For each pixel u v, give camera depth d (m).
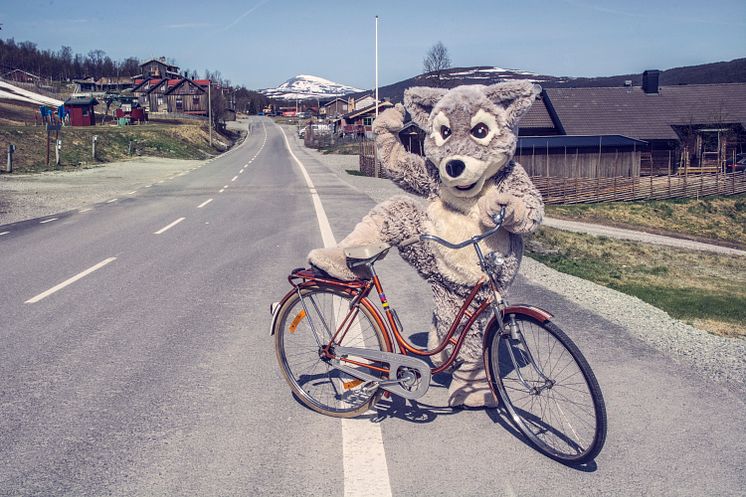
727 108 50.97
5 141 33.19
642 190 35.31
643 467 3.06
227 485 2.89
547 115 51.00
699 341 5.15
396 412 3.74
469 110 3.35
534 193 3.45
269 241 10.45
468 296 3.55
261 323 5.64
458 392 3.74
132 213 14.45
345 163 42.44
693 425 3.52
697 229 31.16
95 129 50.88
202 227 12.16
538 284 7.43
